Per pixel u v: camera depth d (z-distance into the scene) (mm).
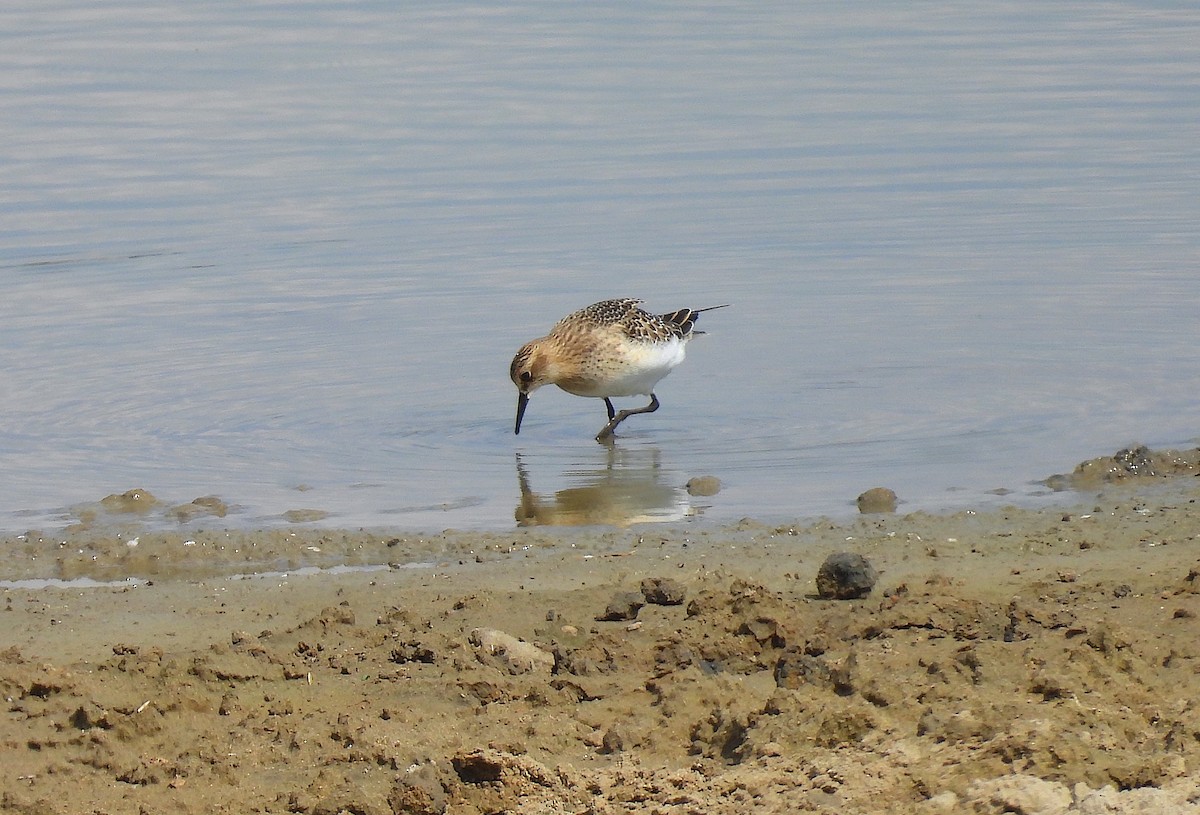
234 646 10125
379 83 32781
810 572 11633
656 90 31922
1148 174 25984
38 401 17141
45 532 13164
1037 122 29281
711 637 10008
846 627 10031
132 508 13852
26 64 34156
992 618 10023
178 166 27203
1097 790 7508
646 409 17047
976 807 7504
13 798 8273
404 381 18000
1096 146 27688
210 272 22109
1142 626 9797
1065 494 13602
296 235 23641
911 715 8531
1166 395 16641
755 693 9242
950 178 26047
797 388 17438
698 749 8602
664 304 20578
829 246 22844
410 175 26578
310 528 13172
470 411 17125
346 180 26391
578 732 8891
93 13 39594
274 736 8953
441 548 12602
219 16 39500
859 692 8852
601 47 35812
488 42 36469
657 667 9656
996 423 15891
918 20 38438
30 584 12062
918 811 7527
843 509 13422
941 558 11867
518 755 8430
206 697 9430
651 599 10812
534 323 20016
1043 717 8242
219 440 15945
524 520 13430
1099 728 8125
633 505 13805
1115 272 21281
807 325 19703
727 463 15016
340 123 29781
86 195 25625
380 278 21766
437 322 20078
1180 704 8445
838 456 15055
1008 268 21656
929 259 22188
